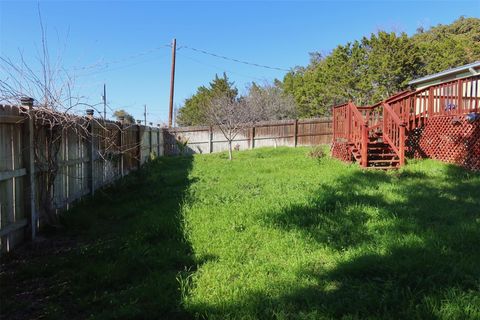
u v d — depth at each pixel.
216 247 4.64
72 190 7.12
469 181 8.27
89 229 5.91
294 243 4.68
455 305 2.96
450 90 12.23
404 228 5.00
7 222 4.79
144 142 15.41
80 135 7.29
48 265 4.26
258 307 3.11
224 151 21.67
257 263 4.09
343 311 3.02
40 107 5.44
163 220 5.70
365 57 29.09
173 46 28.06
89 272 4.01
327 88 30.66
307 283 3.56
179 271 4.00
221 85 41.16
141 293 3.45
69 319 3.16
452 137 10.63
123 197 8.35
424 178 8.88
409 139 12.24
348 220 5.41
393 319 2.85
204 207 6.53
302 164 12.00
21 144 5.18
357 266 3.77
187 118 41.25
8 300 3.50
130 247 4.69
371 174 9.47
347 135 12.17
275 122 21.80
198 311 3.11
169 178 10.98
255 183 8.99
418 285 3.32
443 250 4.11
